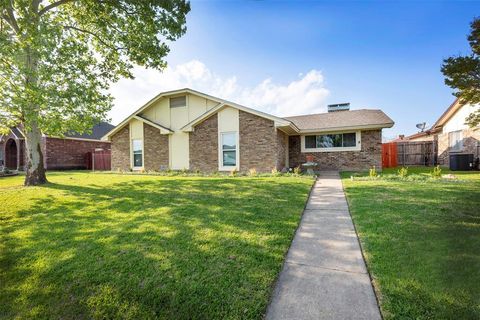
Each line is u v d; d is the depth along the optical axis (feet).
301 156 48.24
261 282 8.11
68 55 24.61
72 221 15.03
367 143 43.86
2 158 68.13
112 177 36.73
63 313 7.39
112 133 51.26
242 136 38.81
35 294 8.24
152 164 48.19
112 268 9.31
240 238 11.55
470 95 29.14
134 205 18.10
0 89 23.82
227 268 8.95
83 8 30.25
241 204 17.46
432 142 54.70
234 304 7.13
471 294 6.87
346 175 35.63
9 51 21.70
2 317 7.39
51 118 25.50
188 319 6.76
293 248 10.85
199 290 7.78
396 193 19.69
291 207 16.76
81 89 25.53
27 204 19.26
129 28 30.17
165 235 12.01
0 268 9.77
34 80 24.50
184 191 22.57
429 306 6.54
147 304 7.43
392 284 7.60
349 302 7.07
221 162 40.68
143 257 9.95
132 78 35.17
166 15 27.94
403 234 11.25
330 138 46.47
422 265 8.49
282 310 6.86
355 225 13.29
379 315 6.49
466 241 10.14
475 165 38.73
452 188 20.76
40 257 10.46
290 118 54.75
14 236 12.82
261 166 37.63
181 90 45.29
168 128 47.37
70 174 44.42
